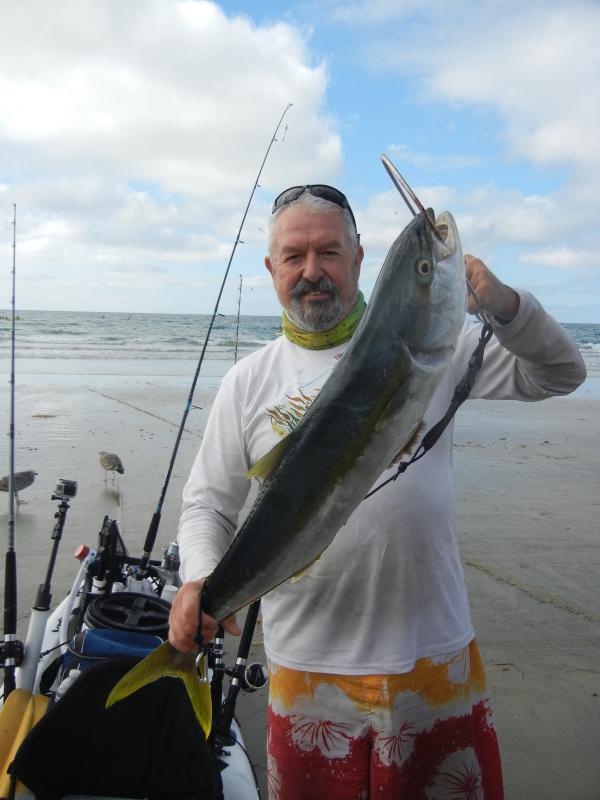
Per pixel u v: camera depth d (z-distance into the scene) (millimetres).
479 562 6125
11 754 2572
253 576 1907
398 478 2193
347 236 2348
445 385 2277
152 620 3246
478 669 2346
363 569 2189
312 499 1847
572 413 16547
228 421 2523
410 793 2219
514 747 3602
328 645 2244
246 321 76250
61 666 3070
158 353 32594
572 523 7320
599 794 3270
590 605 5293
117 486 8359
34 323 59375
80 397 16469
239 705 4062
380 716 2186
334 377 1855
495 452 11203
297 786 2309
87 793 2498
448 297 1746
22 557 5941
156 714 2504
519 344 1925
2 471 8961
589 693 4098
